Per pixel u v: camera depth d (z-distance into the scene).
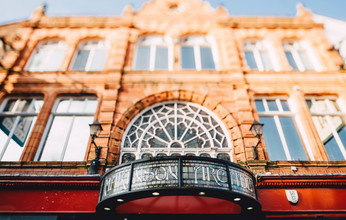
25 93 8.73
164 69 10.07
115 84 8.75
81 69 10.13
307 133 7.79
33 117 8.41
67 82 8.96
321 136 8.07
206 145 7.71
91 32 10.98
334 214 5.96
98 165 6.60
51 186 6.18
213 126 8.05
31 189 6.18
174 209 5.97
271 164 6.77
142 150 7.50
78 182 6.14
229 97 8.55
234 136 7.59
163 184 4.98
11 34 10.82
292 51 10.85
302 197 6.15
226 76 9.17
